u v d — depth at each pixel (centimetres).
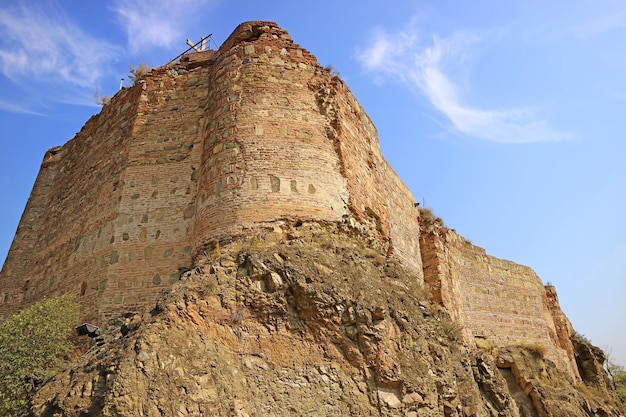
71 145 2062
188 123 1611
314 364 1043
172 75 1728
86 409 836
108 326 1305
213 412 874
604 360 2888
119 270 1430
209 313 1018
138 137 1631
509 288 2575
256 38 1603
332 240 1276
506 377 2066
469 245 2481
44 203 2039
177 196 1495
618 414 2342
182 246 1416
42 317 1287
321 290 1098
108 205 1578
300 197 1321
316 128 1463
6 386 1131
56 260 1734
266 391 973
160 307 997
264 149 1365
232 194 1305
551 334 2692
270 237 1220
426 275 2045
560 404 1994
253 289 1077
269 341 1038
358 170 1579
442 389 1198
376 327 1120
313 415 980
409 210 2091
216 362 951
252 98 1450
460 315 2117
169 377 875
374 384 1070
